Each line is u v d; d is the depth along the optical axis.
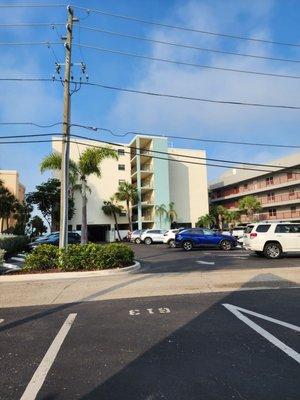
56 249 15.77
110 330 7.09
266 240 20.25
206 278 13.20
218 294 10.27
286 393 4.28
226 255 22.83
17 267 17.03
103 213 61.09
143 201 63.69
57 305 9.66
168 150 65.56
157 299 9.82
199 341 6.26
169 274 14.49
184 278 13.33
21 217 60.28
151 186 61.16
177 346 6.04
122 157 63.78
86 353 5.84
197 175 67.19
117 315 8.26
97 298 10.36
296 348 5.79
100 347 6.11
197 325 7.22
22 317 8.42
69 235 32.41
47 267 15.54
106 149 26.11
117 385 4.62
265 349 5.77
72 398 4.30
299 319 7.48
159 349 5.91
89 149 26.02
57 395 4.38
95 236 63.00
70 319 8.09
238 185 73.00
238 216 68.00
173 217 61.22
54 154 25.86
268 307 8.57
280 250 20.16
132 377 4.85
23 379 4.87
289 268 15.71
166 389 4.46
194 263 18.42
